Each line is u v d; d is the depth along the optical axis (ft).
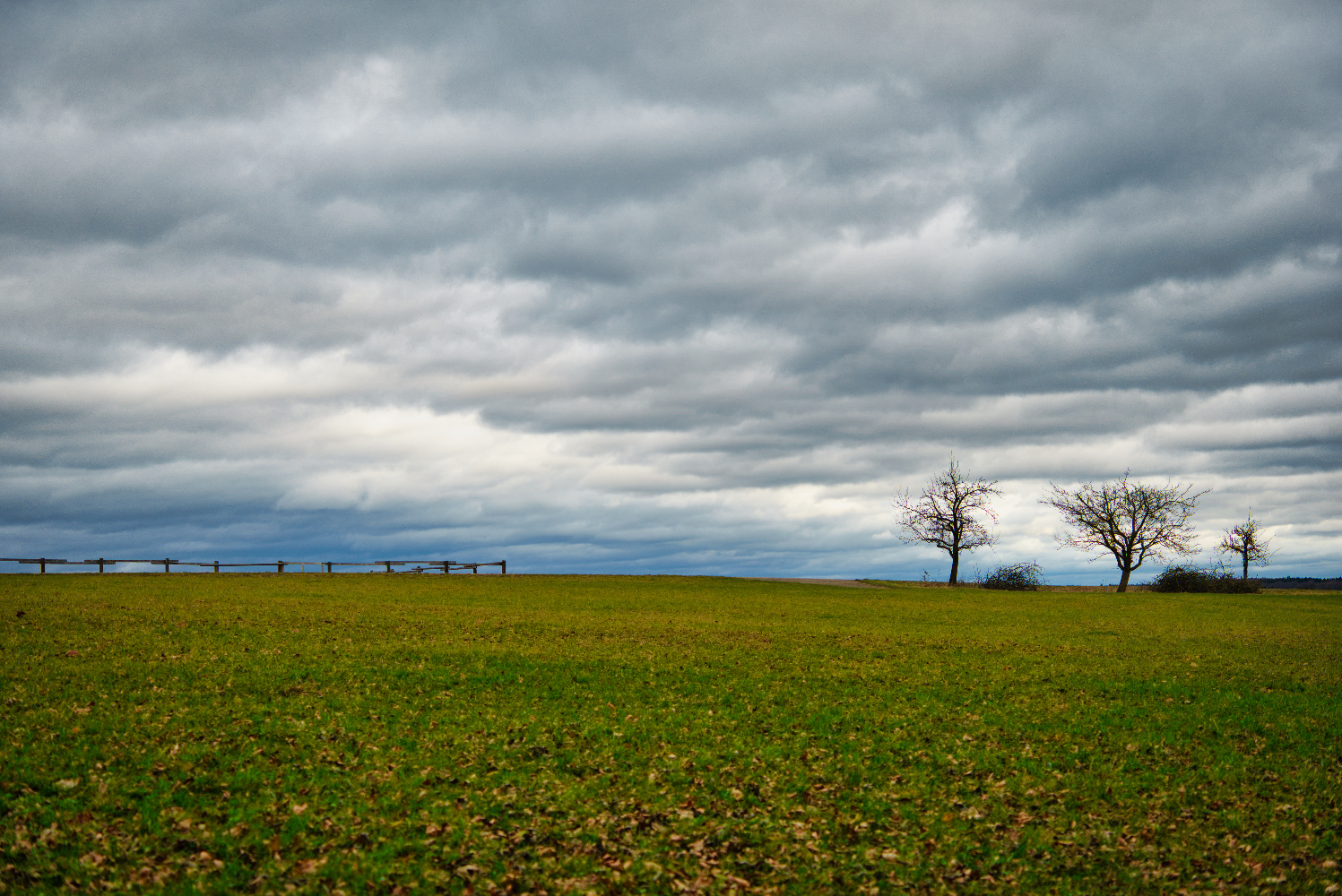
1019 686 85.92
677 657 97.19
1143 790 55.06
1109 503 290.97
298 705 68.18
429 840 43.83
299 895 37.96
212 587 160.25
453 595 162.30
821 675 89.35
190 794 48.42
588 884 40.27
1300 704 78.48
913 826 48.44
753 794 52.42
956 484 310.86
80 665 78.38
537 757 57.98
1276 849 46.21
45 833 42.04
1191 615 162.61
